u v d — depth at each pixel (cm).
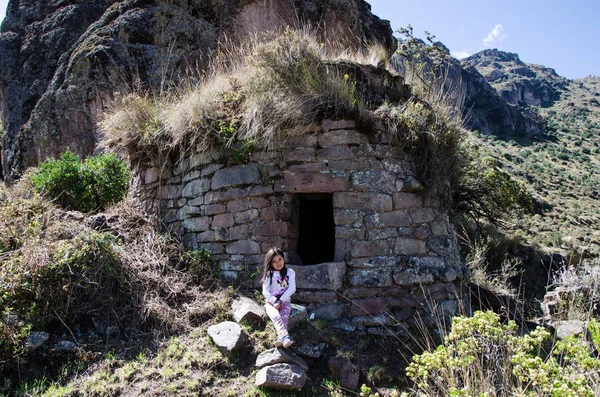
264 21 1130
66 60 1123
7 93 1220
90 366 389
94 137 1005
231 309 461
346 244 481
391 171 505
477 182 923
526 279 1164
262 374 368
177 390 363
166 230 588
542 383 284
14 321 394
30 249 459
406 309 465
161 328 443
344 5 1208
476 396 314
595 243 1584
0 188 696
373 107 547
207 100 557
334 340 425
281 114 501
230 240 525
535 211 2197
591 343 437
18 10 1347
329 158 498
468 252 941
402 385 393
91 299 452
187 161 587
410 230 493
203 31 1121
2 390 352
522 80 8388
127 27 1086
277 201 507
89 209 720
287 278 419
